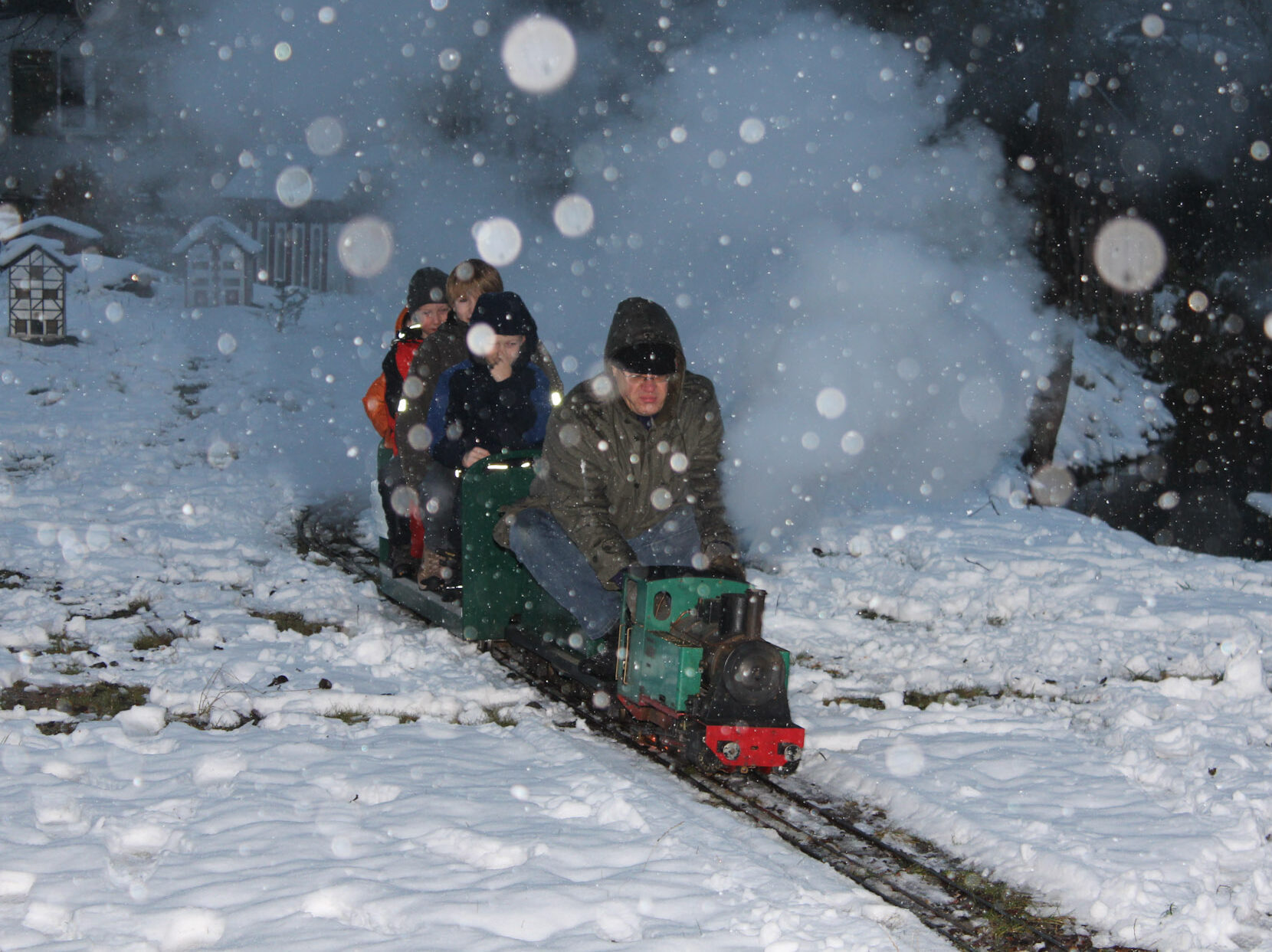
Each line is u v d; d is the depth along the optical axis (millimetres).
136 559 9258
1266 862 4707
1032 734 6266
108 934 3873
